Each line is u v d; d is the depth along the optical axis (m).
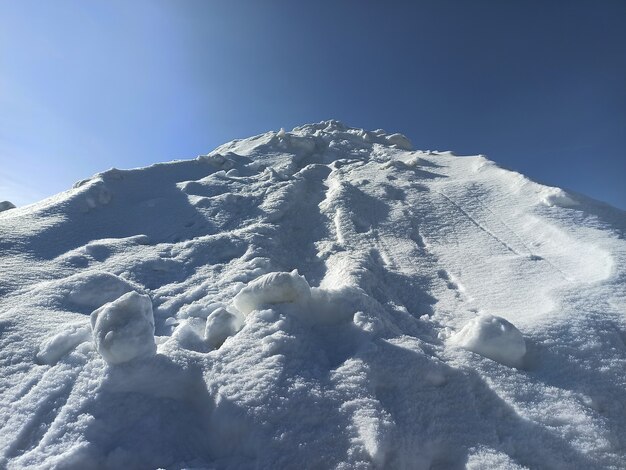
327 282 4.28
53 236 4.88
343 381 2.38
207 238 5.15
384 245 5.20
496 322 2.95
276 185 7.08
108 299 3.70
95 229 5.41
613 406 2.50
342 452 1.97
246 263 4.54
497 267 4.48
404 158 9.75
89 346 2.74
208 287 4.05
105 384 2.38
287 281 3.04
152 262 4.50
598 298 3.54
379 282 4.16
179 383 2.47
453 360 2.77
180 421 2.31
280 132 10.49
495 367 2.73
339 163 9.04
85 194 5.97
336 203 6.34
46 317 3.19
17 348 2.78
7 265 3.99
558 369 2.76
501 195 6.52
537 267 4.35
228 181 7.44
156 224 5.77
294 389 2.27
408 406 2.31
